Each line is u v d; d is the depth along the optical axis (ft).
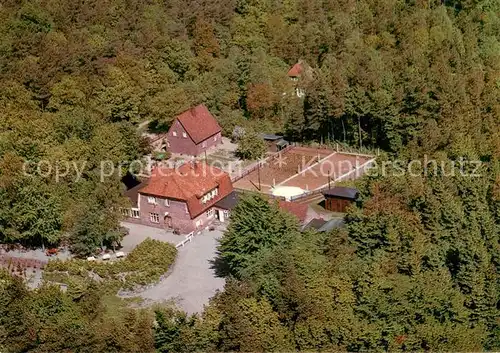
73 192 337.93
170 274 296.51
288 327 248.93
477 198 320.50
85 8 475.31
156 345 234.79
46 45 428.56
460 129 395.96
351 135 428.56
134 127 401.08
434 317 264.11
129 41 454.81
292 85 469.57
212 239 325.01
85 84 413.80
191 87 444.14
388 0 556.51
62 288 282.15
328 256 283.38
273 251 277.44
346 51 493.36
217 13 507.71
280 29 512.22
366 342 248.73
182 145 414.21
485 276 273.54
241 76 454.40
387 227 285.43
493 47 543.39
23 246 317.42
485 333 264.93
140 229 338.54
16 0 463.83
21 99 387.34
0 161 331.57
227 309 242.78
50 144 353.51
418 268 274.98
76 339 232.73
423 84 414.00
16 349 232.12
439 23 537.24
